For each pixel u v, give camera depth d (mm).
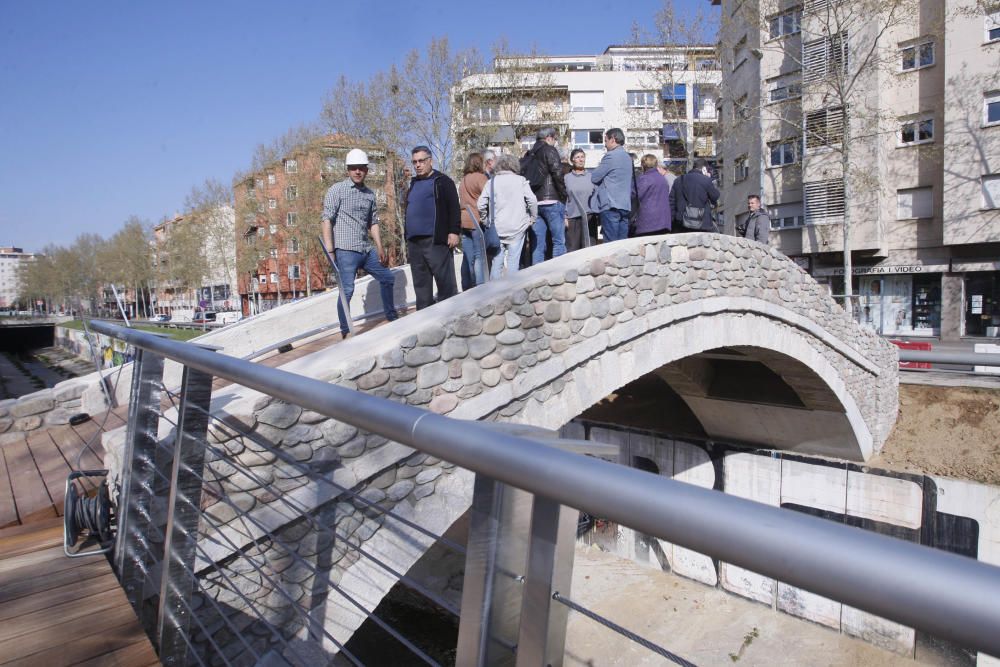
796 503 12914
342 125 29109
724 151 29750
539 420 5801
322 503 4121
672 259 7641
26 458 5766
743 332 9383
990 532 10555
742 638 11672
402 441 1231
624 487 793
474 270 7379
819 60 23672
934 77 22438
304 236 34219
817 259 25672
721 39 26375
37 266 92125
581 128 40781
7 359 42469
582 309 6219
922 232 23188
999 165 20922
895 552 573
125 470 3188
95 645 2432
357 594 4305
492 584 1088
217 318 46219
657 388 17906
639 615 12531
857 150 23531
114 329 3602
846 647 11227
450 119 27984
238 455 3797
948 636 527
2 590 2920
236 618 3795
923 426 13000
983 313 22250
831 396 12000
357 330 8719
